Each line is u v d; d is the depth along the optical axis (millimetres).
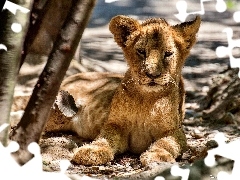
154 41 9883
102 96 11617
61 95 11688
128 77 10375
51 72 5586
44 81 5609
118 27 10219
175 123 10523
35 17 6762
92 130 11531
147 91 10117
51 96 5641
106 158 9969
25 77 13594
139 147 10664
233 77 14445
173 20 28719
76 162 9844
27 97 12328
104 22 30359
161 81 9797
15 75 5426
